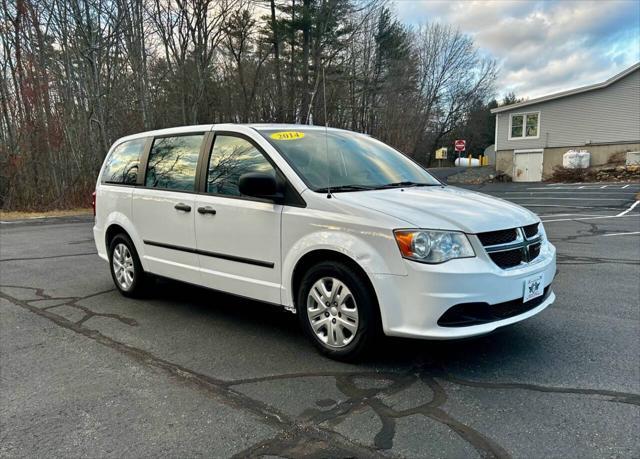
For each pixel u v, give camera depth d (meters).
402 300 3.19
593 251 7.93
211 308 5.07
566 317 4.53
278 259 3.83
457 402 2.99
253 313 4.88
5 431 2.76
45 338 4.23
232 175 4.22
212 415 2.89
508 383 3.23
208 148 4.51
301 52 27.77
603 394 3.06
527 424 2.73
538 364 3.51
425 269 3.12
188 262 4.59
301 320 3.80
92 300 5.43
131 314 4.89
